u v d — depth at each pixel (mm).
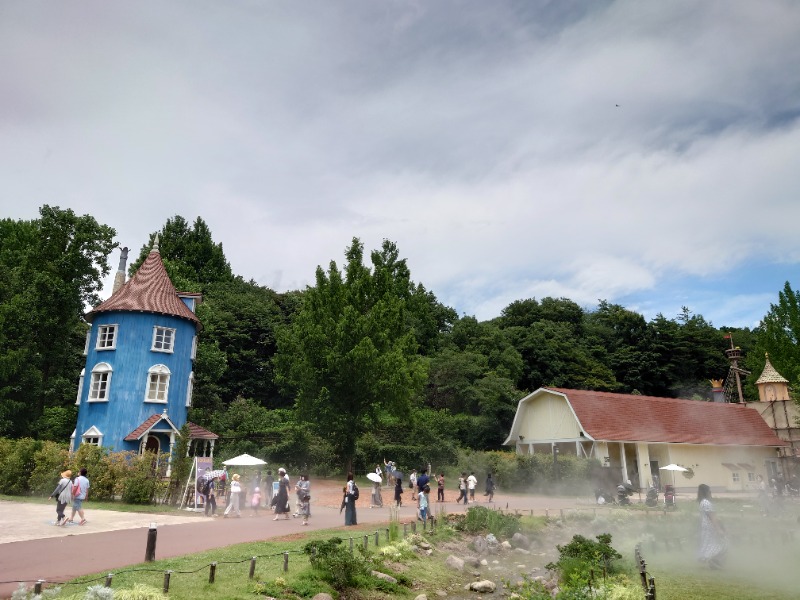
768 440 46062
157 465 26734
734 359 60625
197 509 24953
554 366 68500
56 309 42750
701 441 42594
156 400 35469
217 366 50531
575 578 12625
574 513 25484
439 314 85188
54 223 45469
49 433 42375
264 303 71875
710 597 13156
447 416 51531
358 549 15055
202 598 10234
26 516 19891
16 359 38250
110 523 19203
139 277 38719
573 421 41844
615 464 41750
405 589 13648
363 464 44031
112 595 9164
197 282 69250
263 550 14742
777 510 28656
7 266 44750
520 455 40438
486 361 62406
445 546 18969
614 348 78812
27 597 9078
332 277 45438
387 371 40812
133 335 35906
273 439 44250
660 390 76312
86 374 36250
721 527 16891
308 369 41406
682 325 83438
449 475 41875
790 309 56000
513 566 17625
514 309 85312
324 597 11312
